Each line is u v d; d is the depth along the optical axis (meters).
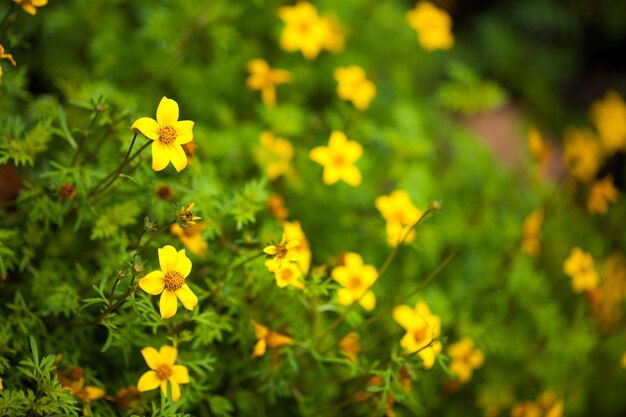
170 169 0.76
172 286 0.65
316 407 0.77
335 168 0.80
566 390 0.95
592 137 1.17
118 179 0.73
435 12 0.98
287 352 0.72
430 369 0.84
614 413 1.02
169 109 0.65
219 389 0.75
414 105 1.05
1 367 0.68
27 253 0.72
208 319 0.71
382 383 0.72
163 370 0.68
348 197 0.90
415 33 1.05
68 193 0.71
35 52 0.89
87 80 0.87
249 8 0.96
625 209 1.08
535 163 0.96
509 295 0.92
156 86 0.89
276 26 0.97
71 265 0.75
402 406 0.81
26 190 0.73
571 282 1.00
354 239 0.89
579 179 0.98
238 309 0.73
